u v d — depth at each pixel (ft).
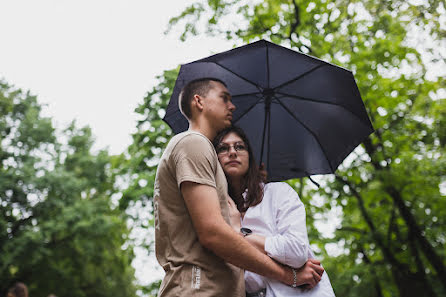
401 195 39.99
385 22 37.27
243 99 11.10
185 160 7.00
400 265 40.96
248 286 8.24
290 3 40.52
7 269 69.15
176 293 6.76
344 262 46.42
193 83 8.35
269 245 7.84
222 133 9.06
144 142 42.55
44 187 72.74
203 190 6.86
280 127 11.28
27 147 79.87
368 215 42.80
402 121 41.91
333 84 10.33
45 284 74.59
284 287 8.00
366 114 10.28
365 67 38.42
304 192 44.60
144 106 43.01
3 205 72.18
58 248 76.18
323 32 40.19
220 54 10.08
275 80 10.64
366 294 41.91
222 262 7.04
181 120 11.01
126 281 83.97
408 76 39.45
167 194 7.22
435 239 41.47
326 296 8.04
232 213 8.50
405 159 39.32
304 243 7.95
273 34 40.65
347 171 42.32
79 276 79.36
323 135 11.05
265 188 9.04
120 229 78.64
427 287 40.55
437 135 42.65
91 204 75.97
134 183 41.06
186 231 7.04
